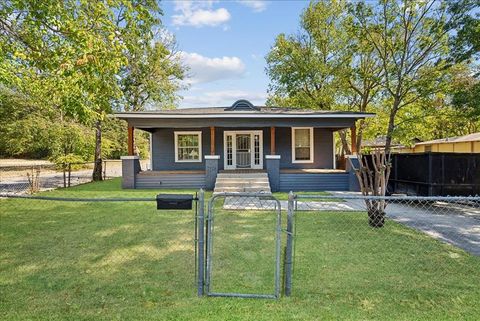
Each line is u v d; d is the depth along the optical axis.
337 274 3.88
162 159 15.57
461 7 12.63
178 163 15.55
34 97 6.52
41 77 5.40
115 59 5.16
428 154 8.54
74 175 20.92
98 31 5.29
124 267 4.11
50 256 4.55
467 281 3.69
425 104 16.53
